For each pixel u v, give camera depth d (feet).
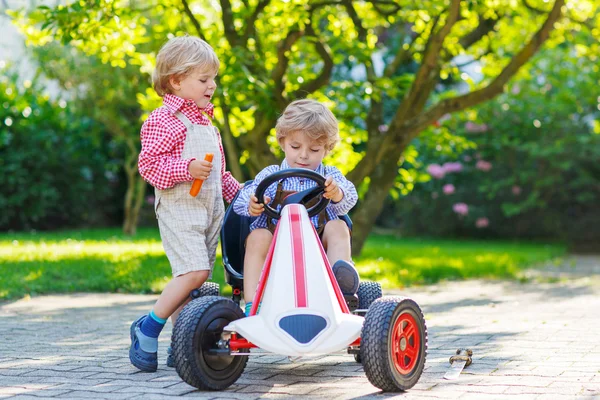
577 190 57.06
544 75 55.42
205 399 10.37
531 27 35.99
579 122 55.42
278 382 11.52
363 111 30.01
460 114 37.88
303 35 29.35
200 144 12.39
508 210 56.39
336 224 12.17
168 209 12.16
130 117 51.65
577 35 36.60
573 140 54.13
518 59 28.86
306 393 10.74
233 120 32.35
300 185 12.28
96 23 25.62
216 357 10.80
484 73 37.70
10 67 58.13
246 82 25.91
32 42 27.91
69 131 61.57
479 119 39.42
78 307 20.95
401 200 63.62
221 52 26.43
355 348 11.71
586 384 11.22
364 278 27.17
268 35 31.04
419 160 60.44
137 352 12.19
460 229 62.23
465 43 32.60
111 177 68.23
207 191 12.29
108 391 10.87
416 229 63.62
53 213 63.26
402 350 10.82
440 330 16.76
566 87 53.52
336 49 29.71
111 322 18.13
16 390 10.96
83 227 66.23
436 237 62.69
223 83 26.32
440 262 34.55
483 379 11.60
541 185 56.59
